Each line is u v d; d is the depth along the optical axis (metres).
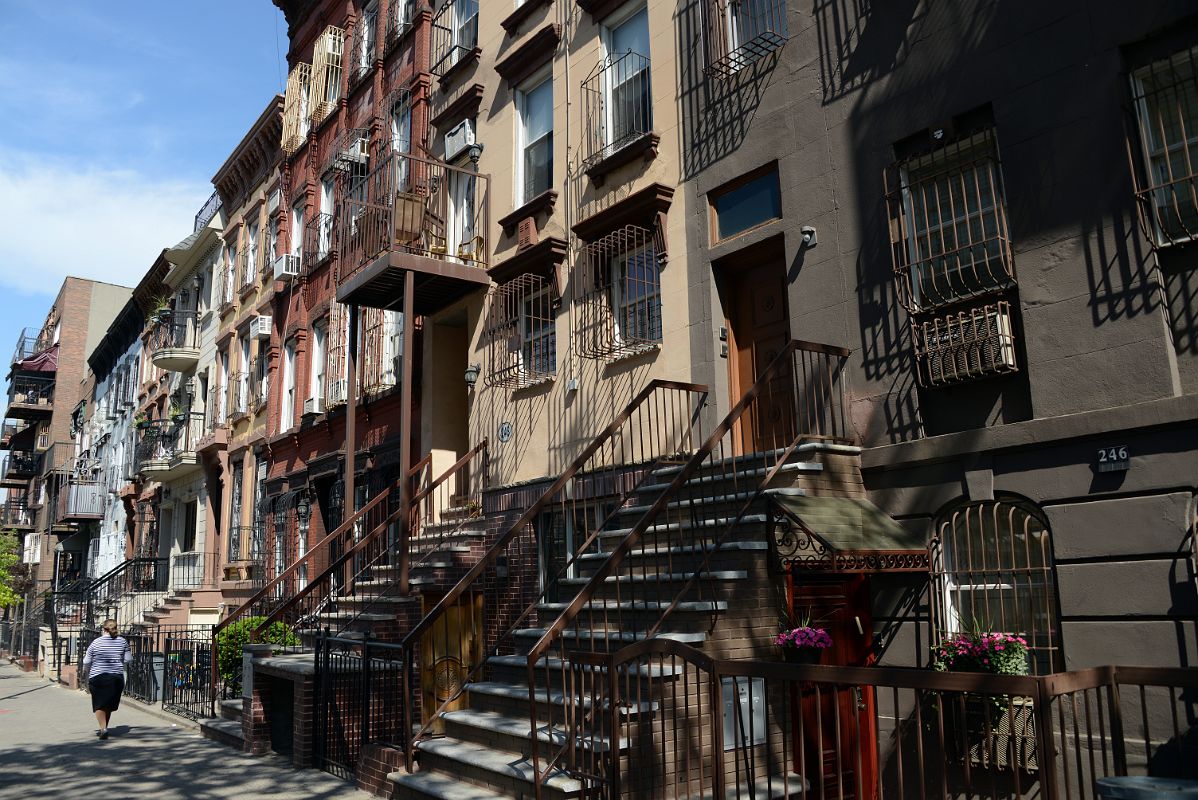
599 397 11.34
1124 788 4.02
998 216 7.37
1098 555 6.33
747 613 7.19
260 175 24.34
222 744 11.43
